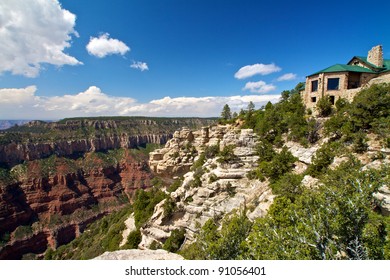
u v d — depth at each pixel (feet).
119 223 233.76
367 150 97.60
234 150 159.84
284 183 100.07
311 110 159.74
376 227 45.96
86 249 233.76
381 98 105.09
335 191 51.93
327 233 45.83
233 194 138.72
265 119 177.99
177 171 258.78
